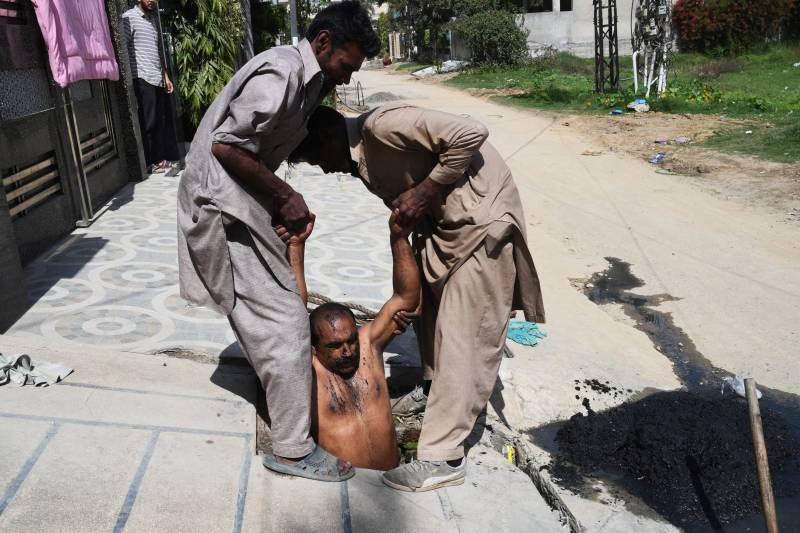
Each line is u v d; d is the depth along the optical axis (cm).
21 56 512
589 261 693
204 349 374
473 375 291
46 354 332
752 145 1248
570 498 334
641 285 630
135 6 860
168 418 289
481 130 271
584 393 417
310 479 263
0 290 382
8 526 214
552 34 3275
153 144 851
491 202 293
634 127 1518
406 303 306
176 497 240
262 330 268
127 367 331
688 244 750
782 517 328
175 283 476
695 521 324
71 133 583
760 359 488
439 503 268
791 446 381
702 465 358
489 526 259
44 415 274
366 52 260
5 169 481
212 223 260
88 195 611
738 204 917
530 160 1230
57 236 560
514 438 364
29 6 527
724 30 2858
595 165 1185
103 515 225
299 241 296
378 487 270
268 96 243
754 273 660
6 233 388
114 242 562
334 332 289
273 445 268
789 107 1619
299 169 982
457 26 3231
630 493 342
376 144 291
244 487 252
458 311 294
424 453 282
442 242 302
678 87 1927
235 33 1218
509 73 2969
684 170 1127
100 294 448
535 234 784
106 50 657
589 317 537
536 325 498
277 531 233
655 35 1864
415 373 400
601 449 371
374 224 696
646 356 483
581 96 2045
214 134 253
